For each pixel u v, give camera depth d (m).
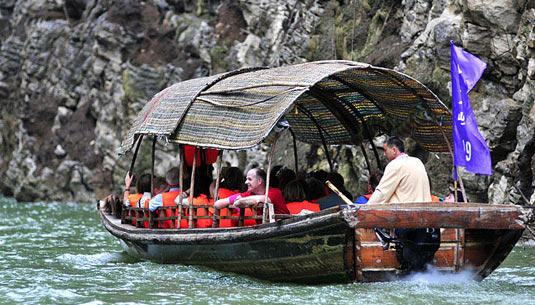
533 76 38.12
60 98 88.62
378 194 20.66
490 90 42.34
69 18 94.62
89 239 39.88
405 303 18.47
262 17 69.44
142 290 21.20
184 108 25.77
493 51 41.72
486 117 41.06
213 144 23.52
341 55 58.78
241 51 71.44
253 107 23.09
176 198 27.16
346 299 19.02
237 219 24.38
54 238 40.38
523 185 37.31
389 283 21.20
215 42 74.75
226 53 73.62
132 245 29.23
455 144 22.95
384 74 24.00
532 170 37.22
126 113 79.06
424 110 25.88
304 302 18.78
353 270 20.41
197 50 77.25
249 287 21.48
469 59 22.77
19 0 103.81
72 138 85.50
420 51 46.59
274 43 68.00
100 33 82.94
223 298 19.58
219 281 22.88
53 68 91.25
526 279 23.23
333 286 20.92
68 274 25.00
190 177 28.25
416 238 21.03
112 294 20.52
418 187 20.62
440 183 42.81
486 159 21.84
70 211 65.38
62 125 87.94
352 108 29.95
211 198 26.38
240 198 22.61
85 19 90.69
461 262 22.16
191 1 82.38
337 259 20.02
